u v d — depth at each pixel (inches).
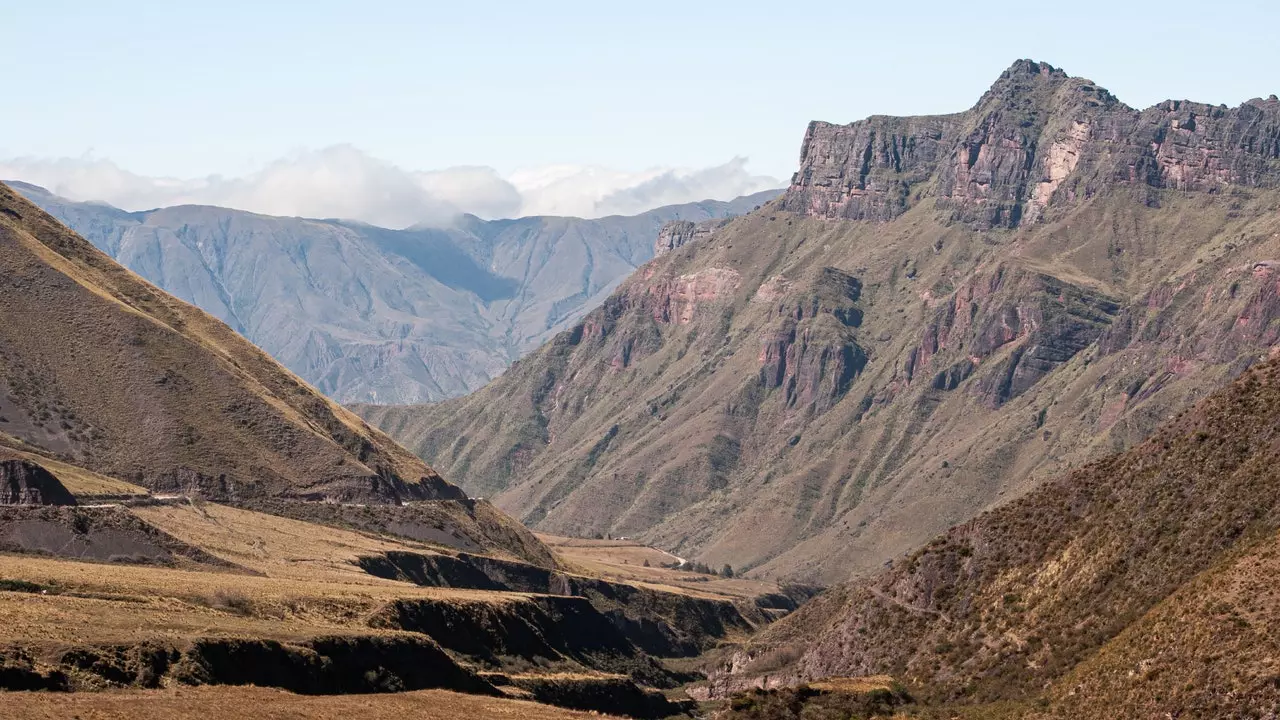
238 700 6530.5
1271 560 6437.0
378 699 7337.6
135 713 5979.3
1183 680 6181.1
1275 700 5762.8
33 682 6112.2
